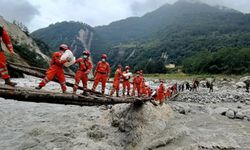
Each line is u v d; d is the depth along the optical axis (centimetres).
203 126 1931
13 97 857
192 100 3700
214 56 11569
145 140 1525
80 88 1504
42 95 937
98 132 1595
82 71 1309
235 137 1670
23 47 8438
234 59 10838
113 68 19175
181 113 2345
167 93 3497
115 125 1727
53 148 1359
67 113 2077
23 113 2033
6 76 941
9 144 1389
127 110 1764
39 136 1512
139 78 2212
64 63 1126
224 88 6125
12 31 10475
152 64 13638
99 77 1570
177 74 12100
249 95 4441
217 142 1507
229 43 18225
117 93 1798
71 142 1442
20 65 1246
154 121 1716
